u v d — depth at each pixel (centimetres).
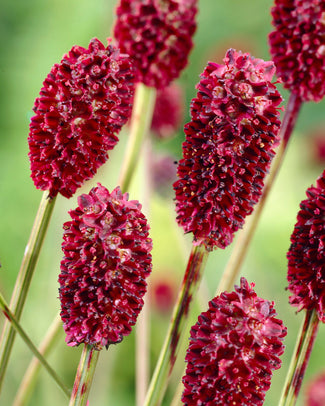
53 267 49
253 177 25
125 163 30
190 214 26
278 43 28
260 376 24
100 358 44
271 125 25
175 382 46
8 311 26
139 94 29
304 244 25
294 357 26
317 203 25
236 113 25
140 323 31
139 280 25
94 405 44
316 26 27
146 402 27
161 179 38
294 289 26
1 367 27
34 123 26
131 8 29
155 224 52
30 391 29
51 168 26
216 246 26
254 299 24
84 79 25
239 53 25
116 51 25
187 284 26
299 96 28
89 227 24
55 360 47
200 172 25
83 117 25
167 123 37
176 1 29
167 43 29
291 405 26
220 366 24
